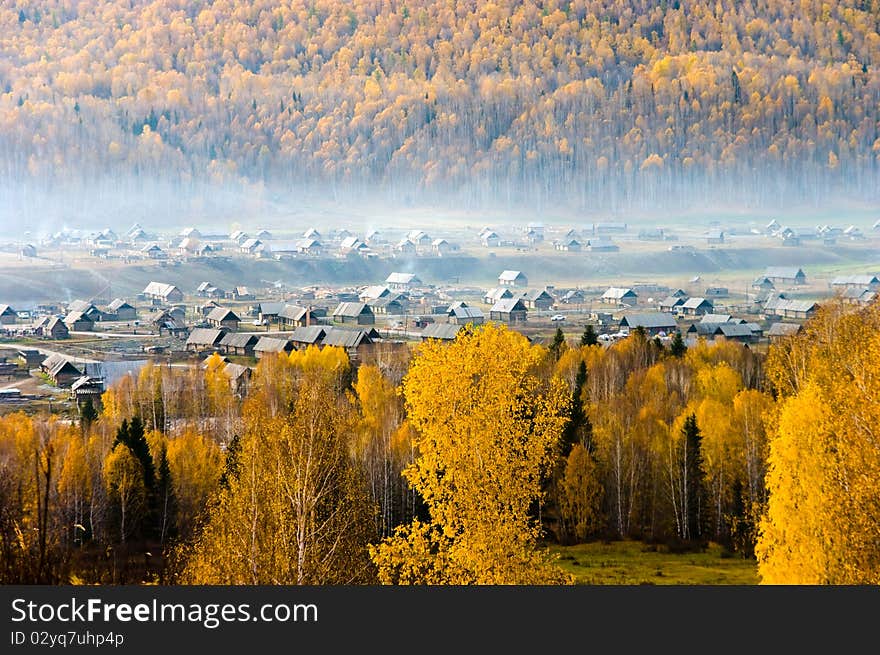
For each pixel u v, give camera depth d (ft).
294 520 476.54
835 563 486.38
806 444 503.20
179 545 582.76
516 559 535.19
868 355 530.68
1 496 430.61
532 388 588.91
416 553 528.63
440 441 536.01
